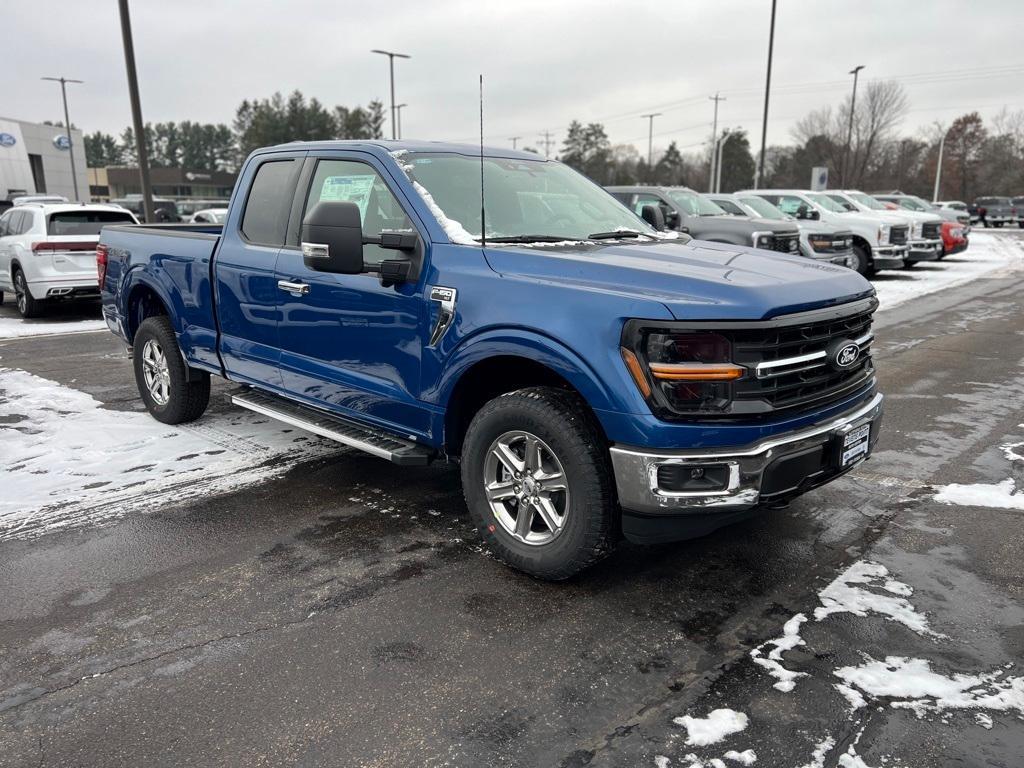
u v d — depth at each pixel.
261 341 4.63
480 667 2.82
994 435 5.55
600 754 2.37
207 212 20.56
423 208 3.76
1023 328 10.11
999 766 2.31
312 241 3.57
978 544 3.80
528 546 3.40
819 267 3.66
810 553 3.72
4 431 5.71
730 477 2.93
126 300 5.89
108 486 4.63
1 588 3.41
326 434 4.20
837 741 2.42
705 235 12.35
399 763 2.34
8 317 12.09
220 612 3.21
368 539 3.92
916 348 8.79
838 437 3.24
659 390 2.93
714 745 2.40
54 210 11.41
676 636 3.02
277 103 80.12
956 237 20.36
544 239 3.88
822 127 66.44
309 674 2.79
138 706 2.62
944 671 2.78
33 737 2.46
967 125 81.38
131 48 15.82
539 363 3.21
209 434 5.66
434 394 3.64
